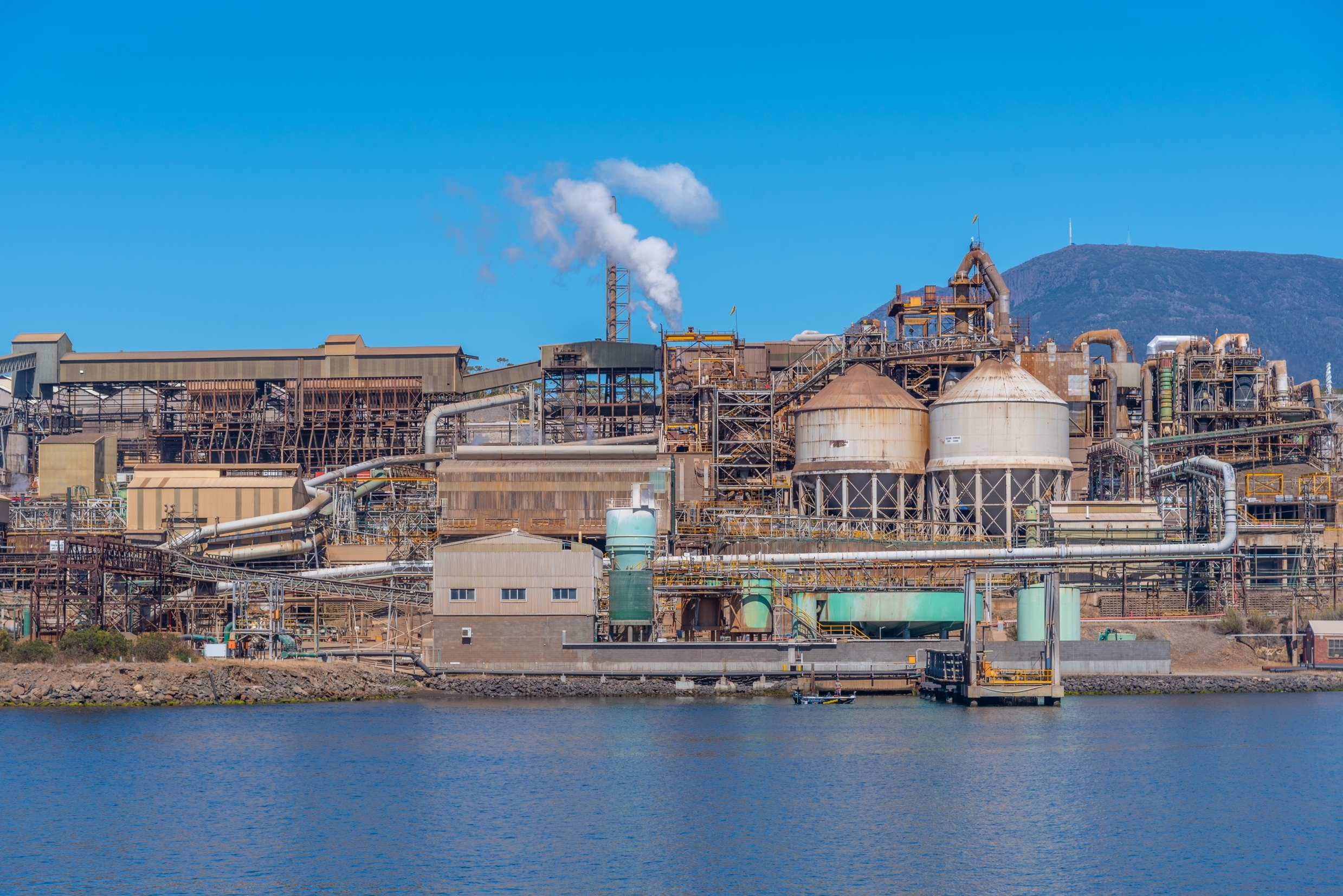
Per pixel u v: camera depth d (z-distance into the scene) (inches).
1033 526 6314.0
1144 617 6210.6
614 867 2864.2
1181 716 4891.7
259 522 6520.7
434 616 5605.3
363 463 7258.9
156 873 2815.0
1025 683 5191.9
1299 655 6038.4
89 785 3599.9
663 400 7864.2
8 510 7071.9
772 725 4630.9
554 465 6678.2
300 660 5610.2
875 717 4849.9
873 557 5831.7
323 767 3853.3
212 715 4874.5
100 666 5137.8
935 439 6934.1
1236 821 3255.4
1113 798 3484.3
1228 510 6018.7
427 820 3240.7
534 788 3577.8
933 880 2785.4
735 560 5772.6
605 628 5743.1
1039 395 6806.1
